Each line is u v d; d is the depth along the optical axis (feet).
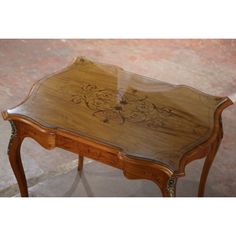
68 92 10.62
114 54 17.84
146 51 18.21
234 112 14.55
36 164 12.17
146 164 8.90
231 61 17.92
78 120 9.82
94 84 10.95
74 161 12.38
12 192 11.24
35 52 17.63
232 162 12.51
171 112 10.23
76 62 11.76
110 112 10.09
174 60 17.67
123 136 9.49
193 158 9.50
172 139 9.50
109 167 12.24
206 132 9.76
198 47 18.75
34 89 10.64
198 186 11.68
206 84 16.21
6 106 14.24
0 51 17.53
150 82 11.21
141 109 10.25
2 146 12.67
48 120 9.76
